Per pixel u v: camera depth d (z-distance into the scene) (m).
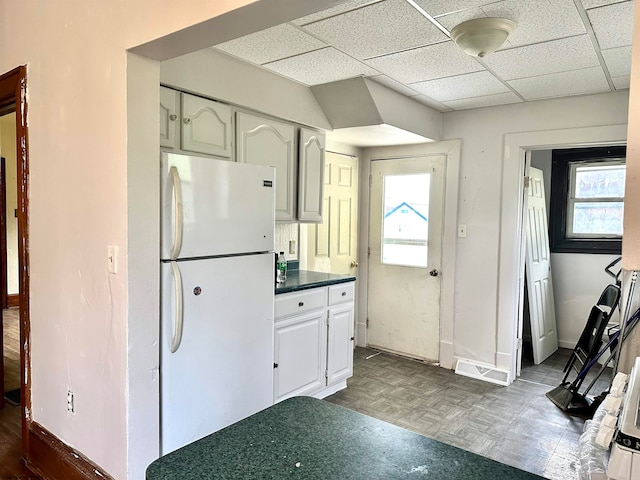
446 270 4.01
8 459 2.40
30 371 2.37
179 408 2.04
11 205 5.77
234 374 2.29
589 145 3.38
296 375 2.97
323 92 3.25
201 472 0.91
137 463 1.86
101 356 1.93
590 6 1.95
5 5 2.39
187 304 2.03
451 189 3.95
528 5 1.94
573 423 2.94
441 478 0.90
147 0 1.65
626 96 3.19
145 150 1.82
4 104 2.50
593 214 4.57
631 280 2.33
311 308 3.07
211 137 2.60
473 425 2.90
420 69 2.82
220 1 1.43
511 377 3.69
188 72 2.43
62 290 2.13
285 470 0.92
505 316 3.71
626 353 2.19
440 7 1.98
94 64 1.87
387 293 4.42
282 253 3.51
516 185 3.64
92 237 1.94
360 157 4.52
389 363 4.11
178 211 1.94
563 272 4.68
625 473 0.80
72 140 2.01
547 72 2.83
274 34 2.30
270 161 3.01
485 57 2.58
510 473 0.92
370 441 1.05
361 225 4.57
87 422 2.03
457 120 3.90
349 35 2.30
